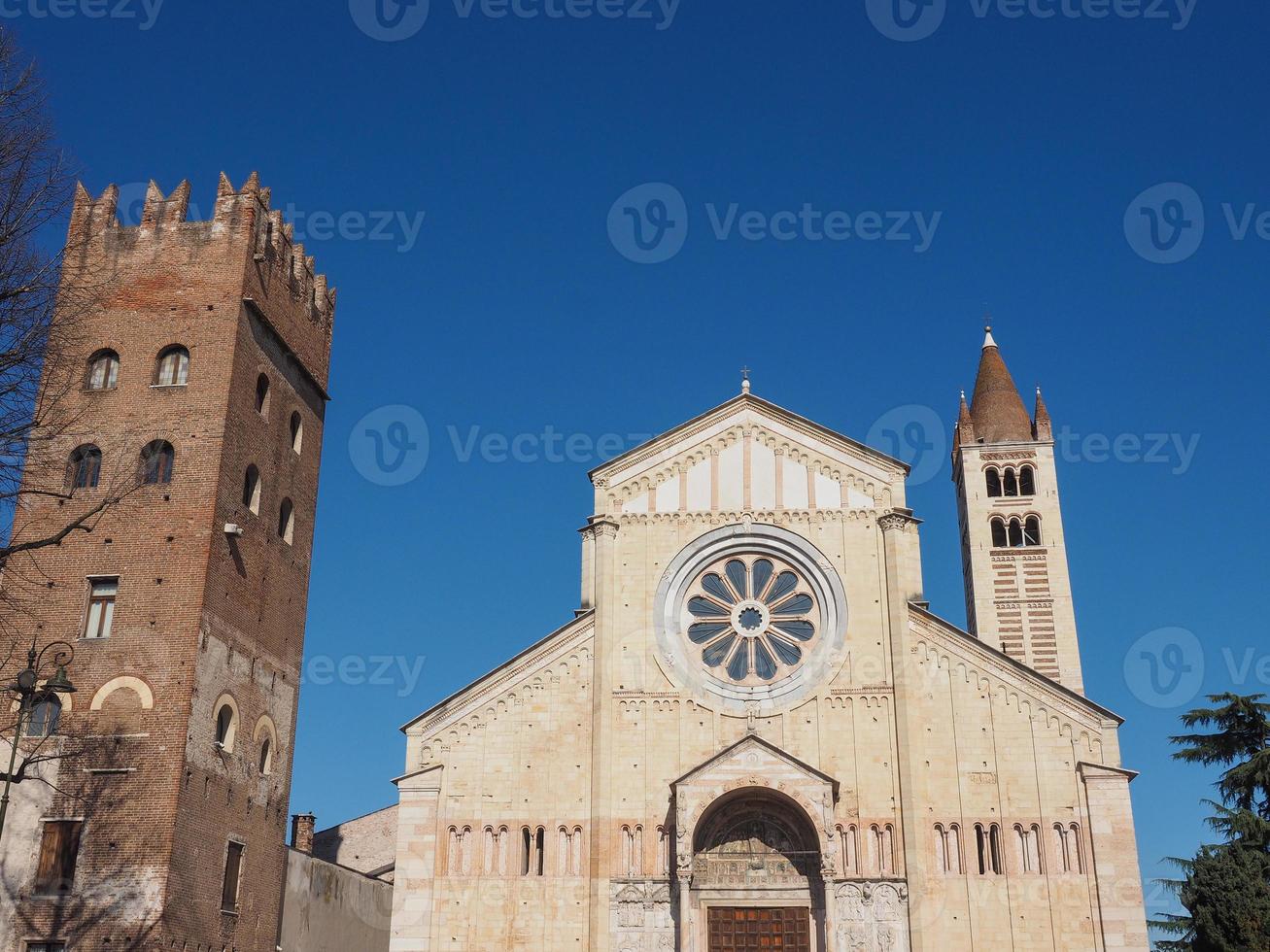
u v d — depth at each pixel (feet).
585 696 198.29
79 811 160.04
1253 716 231.50
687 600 204.54
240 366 185.78
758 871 187.83
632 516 209.67
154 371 183.62
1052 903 179.73
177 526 174.09
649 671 199.31
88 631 171.12
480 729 196.95
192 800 163.84
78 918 155.02
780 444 211.41
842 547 204.44
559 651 200.64
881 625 198.90
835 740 192.65
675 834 184.03
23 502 175.83
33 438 137.08
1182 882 218.38
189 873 161.38
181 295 187.52
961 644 194.49
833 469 208.95
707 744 194.59
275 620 191.62
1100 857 180.04
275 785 187.83
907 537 202.59
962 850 184.03
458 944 185.37
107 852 157.69
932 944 179.11
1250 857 180.45
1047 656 262.47
